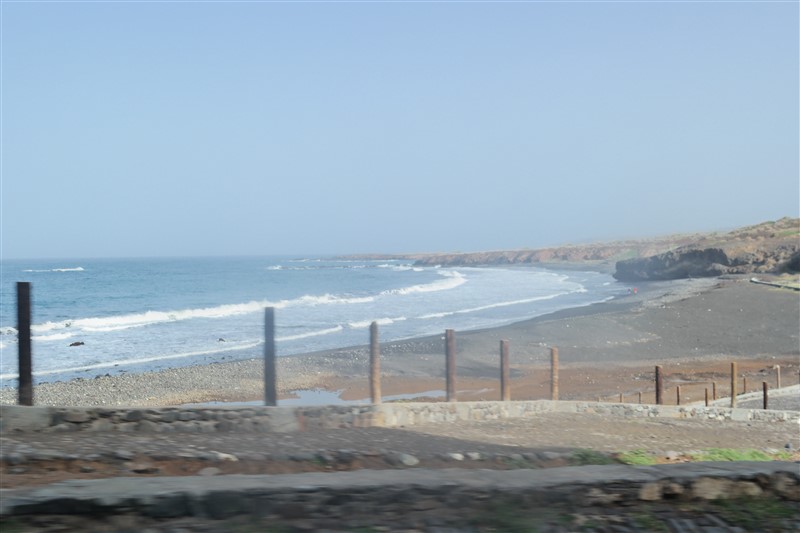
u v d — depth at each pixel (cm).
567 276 12050
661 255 9550
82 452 611
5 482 525
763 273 7838
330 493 461
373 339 1159
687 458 943
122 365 3031
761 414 1697
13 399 2241
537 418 1308
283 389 2372
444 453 784
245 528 434
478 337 3531
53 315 5734
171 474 602
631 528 496
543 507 499
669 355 3234
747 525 518
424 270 16362
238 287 9131
